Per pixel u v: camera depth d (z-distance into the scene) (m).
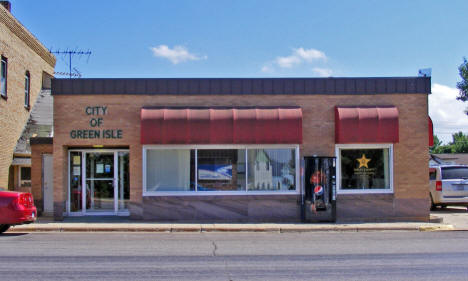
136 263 9.26
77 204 16.56
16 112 21.30
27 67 22.86
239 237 13.02
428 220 16.02
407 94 16.22
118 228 14.09
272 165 16.06
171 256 10.03
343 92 16.05
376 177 16.19
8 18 20.31
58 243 11.72
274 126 15.47
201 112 15.52
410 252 10.65
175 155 15.95
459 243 12.01
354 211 15.97
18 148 20.89
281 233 13.91
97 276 8.12
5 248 10.91
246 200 15.77
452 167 19.42
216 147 15.89
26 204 12.94
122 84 15.74
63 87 15.70
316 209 15.36
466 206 20.14
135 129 15.78
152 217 15.66
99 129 15.73
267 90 15.91
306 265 9.16
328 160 15.45
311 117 16.02
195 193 15.77
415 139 16.17
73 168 16.58
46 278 7.95
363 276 8.24
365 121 15.65
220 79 15.87
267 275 8.29
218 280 7.91
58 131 15.71
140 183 15.67
